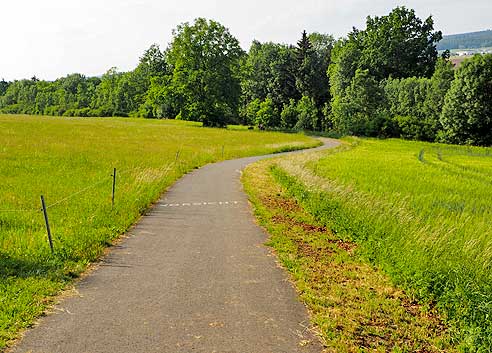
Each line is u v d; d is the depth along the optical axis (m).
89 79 168.62
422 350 6.04
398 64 97.94
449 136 71.12
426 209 14.91
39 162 22.39
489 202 17.39
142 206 14.25
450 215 14.13
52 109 134.25
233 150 40.50
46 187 15.91
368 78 86.81
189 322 6.47
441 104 78.12
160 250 9.95
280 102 107.19
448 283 7.70
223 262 9.27
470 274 8.18
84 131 51.56
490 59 67.25
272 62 113.19
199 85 80.19
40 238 9.55
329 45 124.75
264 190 19.48
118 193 15.36
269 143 52.41
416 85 83.69
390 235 10.70
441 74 79.69
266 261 9.46
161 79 85.12
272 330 6.32
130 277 8.21
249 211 14.82
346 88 90.19
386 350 5.95
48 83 169.12
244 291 7.73
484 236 10.95
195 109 78.94
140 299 7.23
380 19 100.31
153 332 6.13
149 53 112.62
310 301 7.34
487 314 6.54
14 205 12.98
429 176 25.64
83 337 5.92
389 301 7.52
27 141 33.50
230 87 81.00
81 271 8.32
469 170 31.75
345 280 8.48
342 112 88.38
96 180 17.89
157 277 8.26
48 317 6.45
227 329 6.30
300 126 94.88
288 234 11.74
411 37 100.06
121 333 6.07
